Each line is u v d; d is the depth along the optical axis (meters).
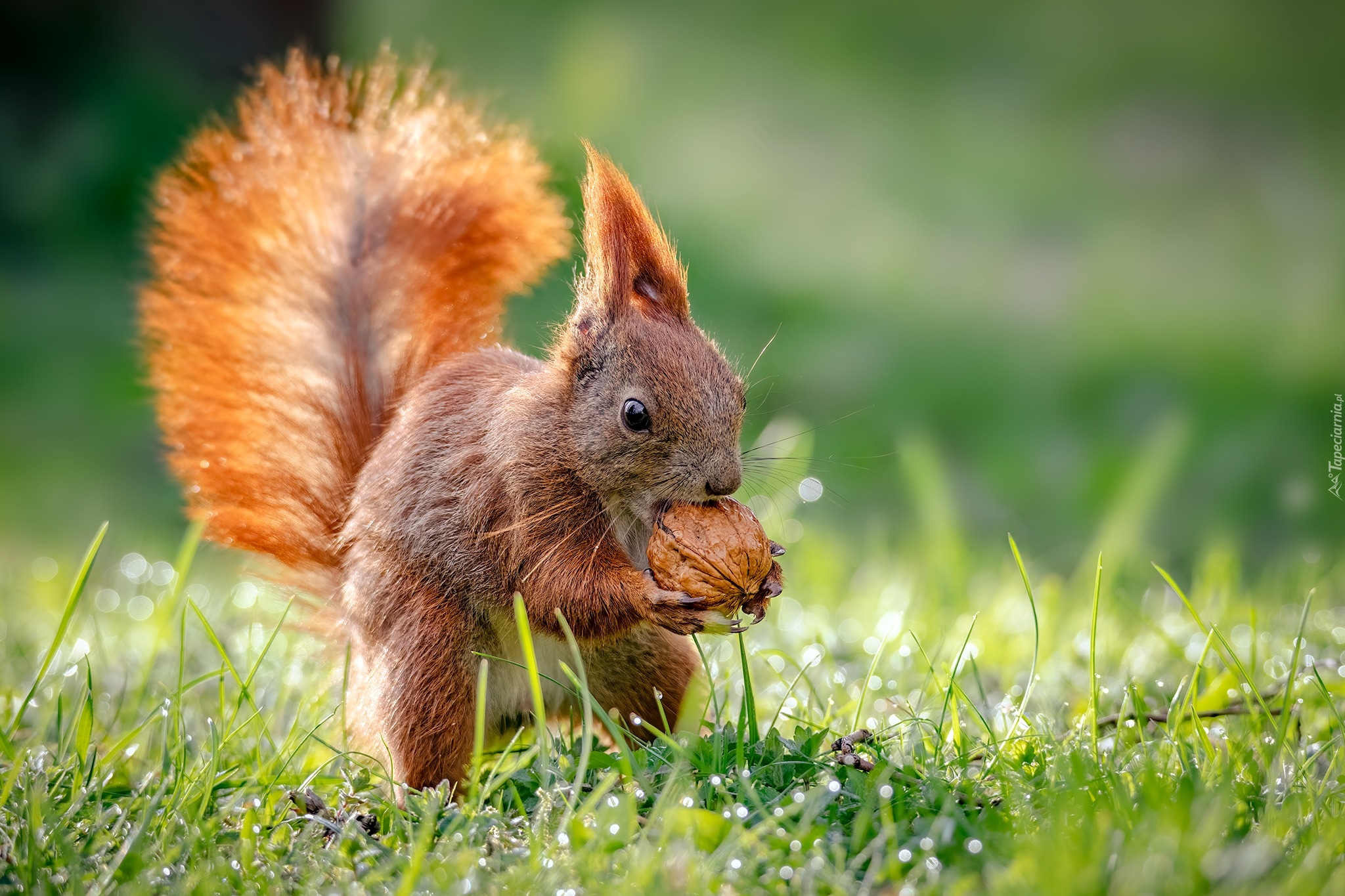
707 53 38.31
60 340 23.78
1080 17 38.47
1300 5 37.22
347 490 8.87
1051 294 26.11
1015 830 6.00
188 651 10.37
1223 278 26.27
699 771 6.75
